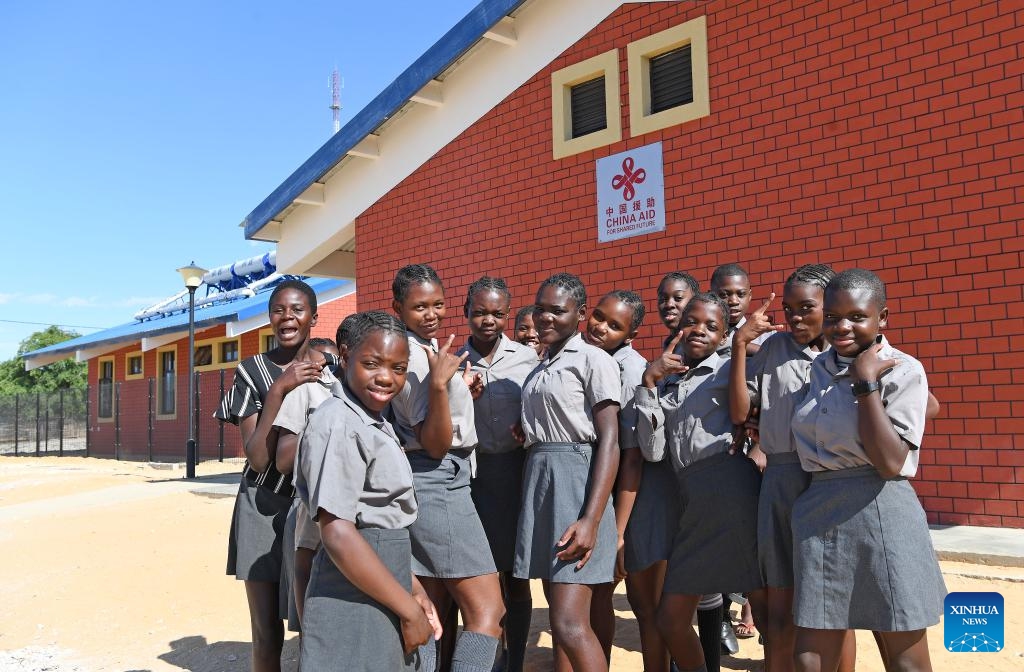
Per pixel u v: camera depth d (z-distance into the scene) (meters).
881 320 3.05
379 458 2.78
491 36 10.75
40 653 5.60
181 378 22.80
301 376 3.55
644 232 9.69
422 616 2.77
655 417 3.67
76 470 21.20
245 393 3.98
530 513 3.58
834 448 3.00
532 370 3.94
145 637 5.90
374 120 11.84
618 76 9.99
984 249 7.41
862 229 8.12
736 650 4.91
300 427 3.60
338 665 2.69
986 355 7.37
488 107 11.27
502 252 11.05
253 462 3.62
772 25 8.78
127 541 9.65
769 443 3.47
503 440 4.08
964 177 7.54
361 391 2.83
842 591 2.96
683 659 3.77
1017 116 7.27
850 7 8.25
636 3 9.87
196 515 11.38
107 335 26.05
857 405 2.94
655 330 9.54
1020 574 6.04
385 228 12.47
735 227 8.98
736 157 9.00
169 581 7.55
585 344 3.67
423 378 3.58
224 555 8.56
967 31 7.56
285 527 3.80
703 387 3.77
